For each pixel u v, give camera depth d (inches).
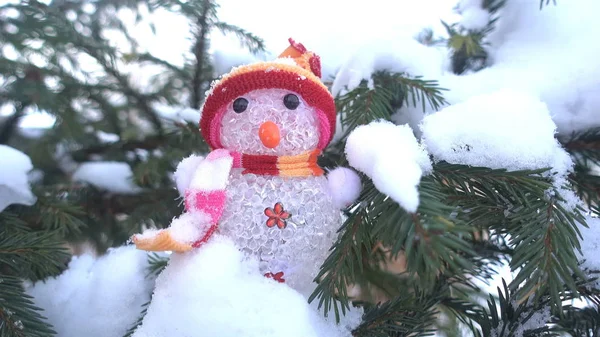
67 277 11.3
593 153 9.9
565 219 7.1
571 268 6.6
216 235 7.7
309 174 8.0
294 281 7.8
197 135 12.5
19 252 9.2
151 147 14.1
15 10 12.0
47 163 13.2
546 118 7.8
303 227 7.7
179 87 14.4
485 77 10.6
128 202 13.1
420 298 8.8
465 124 7.8
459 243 5.8
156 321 7.2
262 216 7.6
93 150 14.0
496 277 11.3
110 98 13.9
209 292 7.1
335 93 11.0
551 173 7.7
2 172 10.0
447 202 7.4
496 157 7.7
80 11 13.5
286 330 6.8
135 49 14.2
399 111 10.9
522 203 7.5
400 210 6.3
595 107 9.7
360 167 7.6
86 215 12.7
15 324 8.2
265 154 7.9
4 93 11.8
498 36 11.9
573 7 10.9
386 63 11.0
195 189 7.7
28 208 11.1
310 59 8.9
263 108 7.7
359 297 13.3
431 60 11.2
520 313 8.4
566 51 10.5
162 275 7.8
